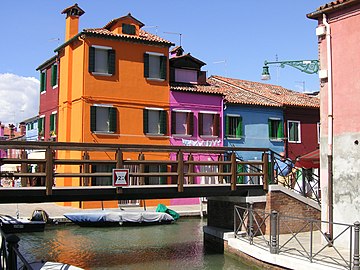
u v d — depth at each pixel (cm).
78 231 2014
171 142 2653
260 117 2986
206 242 1662
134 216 2161
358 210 1289
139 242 1770
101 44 2475
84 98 2423
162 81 2647
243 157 2880
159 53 2639
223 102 2842
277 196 1577
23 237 1859
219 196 1642
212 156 2744
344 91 1347
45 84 3003
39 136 3078
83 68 2431
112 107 2486
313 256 1110
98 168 2391
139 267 1363
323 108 1414
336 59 1376
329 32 1395
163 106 2639
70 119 2578
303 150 3133
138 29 2606
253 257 1312
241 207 1460
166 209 2309
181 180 1399
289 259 1148
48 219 2083
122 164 1309
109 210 2272
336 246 1337
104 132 2455
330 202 1362
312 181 2045
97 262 1428
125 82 2530
